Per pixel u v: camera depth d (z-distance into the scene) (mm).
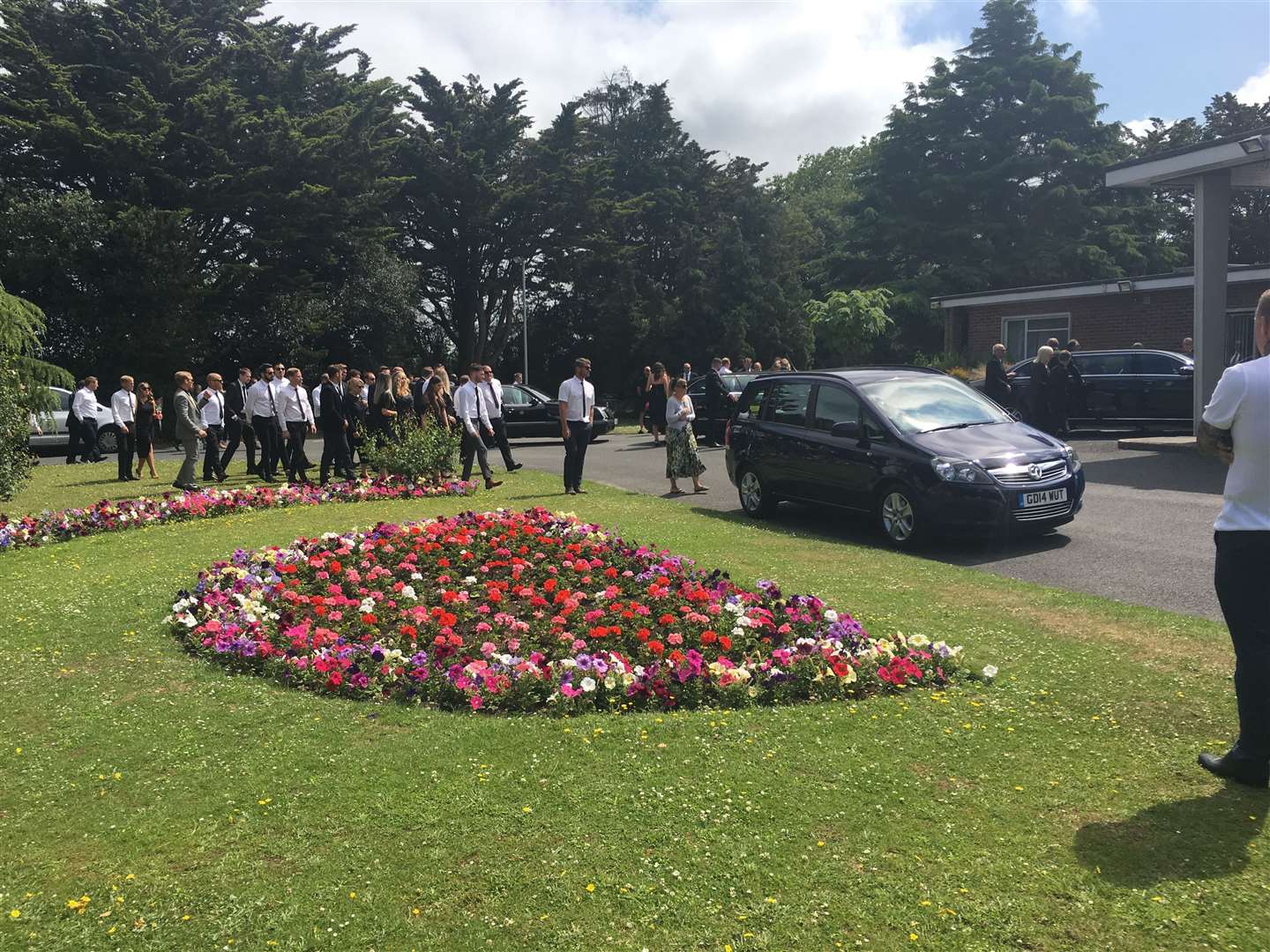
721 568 7855
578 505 12078
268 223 36562
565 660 5016
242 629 5852
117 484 15508
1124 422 19203
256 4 40188
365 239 39188
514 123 44594
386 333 39500
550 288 49844
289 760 4102
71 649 5805
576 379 13164
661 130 51844
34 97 32344
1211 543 8539
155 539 9914
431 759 4078
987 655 5406
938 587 7086
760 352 47219
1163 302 23812
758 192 51594
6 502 13203
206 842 3410
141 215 31453
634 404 47219
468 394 13648
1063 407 17172
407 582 7391
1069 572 7762
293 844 3379
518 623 6004
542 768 3963
